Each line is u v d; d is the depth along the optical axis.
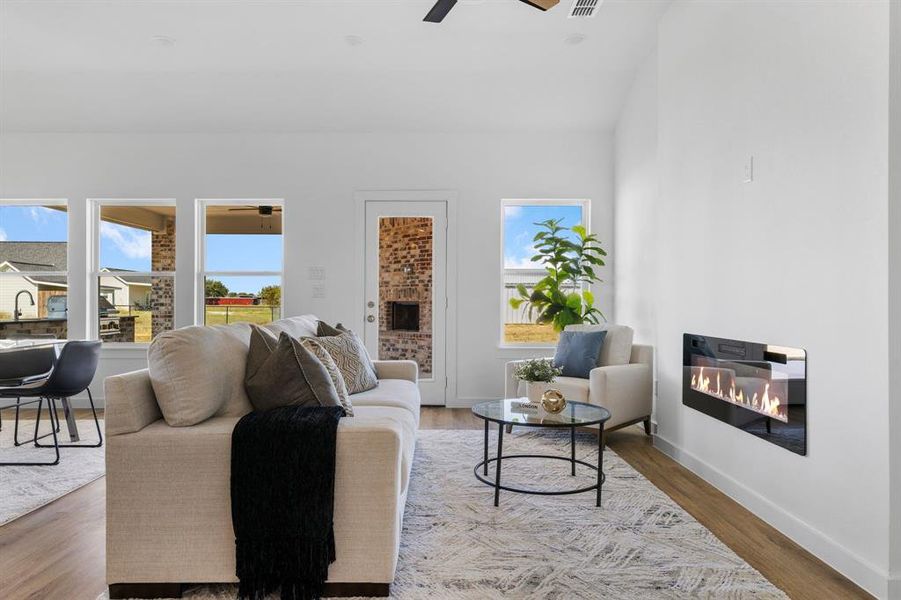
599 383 3.78
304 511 1.84
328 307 5.26
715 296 3.03
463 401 5.29
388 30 4.08
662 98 3.74
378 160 5.27
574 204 5.41
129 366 5.23
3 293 5.36
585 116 5.11
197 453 1.89
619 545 2.29
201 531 1.89
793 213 2.36
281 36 4.15
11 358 4.10
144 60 4.48
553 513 2.63
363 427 1.92
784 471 2.43
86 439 4.04
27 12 3.84
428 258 5.30
